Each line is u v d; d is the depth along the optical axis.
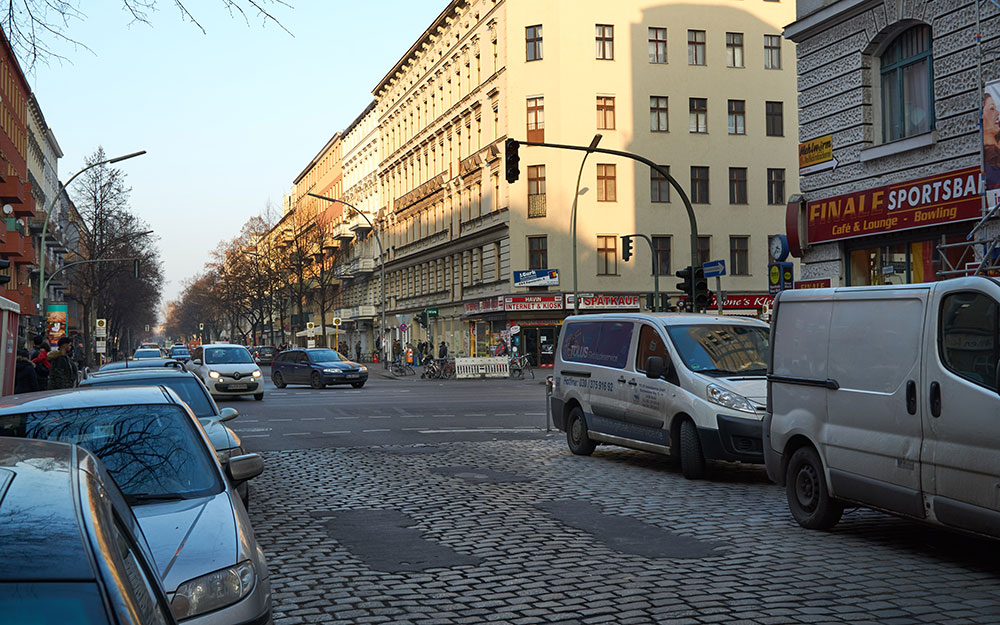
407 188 74.88
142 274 79.12
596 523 9.38
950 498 7.38
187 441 5.87
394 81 78.38
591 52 51.41
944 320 7.56
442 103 65.19
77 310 101.44
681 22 52.81
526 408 25.45
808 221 21.77
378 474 13.12
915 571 7.34
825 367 8.88
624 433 13.77
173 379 10.71
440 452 15.69
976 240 17.02
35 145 81.19
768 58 54.38
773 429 9.59
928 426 7.62
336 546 8.45
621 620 6.10
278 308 92.62
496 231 53.59
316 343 107.88
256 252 91.31
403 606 6.50
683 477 12.64
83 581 1.96
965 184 17.28
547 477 12.70
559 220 50.78
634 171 51.84
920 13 18.44
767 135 54.31
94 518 2.24
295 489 11.90
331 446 16.89
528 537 8.73
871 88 20.14
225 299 103.88
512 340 51.41
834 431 8.70
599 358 14.56
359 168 93.31
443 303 64.25
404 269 75.12
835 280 21.06
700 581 7.05
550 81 51.00
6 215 51.19
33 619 1.85
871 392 8.27
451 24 62.19
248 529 5.13
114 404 6.13
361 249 90.56
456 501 10.77
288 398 31.64
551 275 50.31
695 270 23.20
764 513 9.94
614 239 51.44
